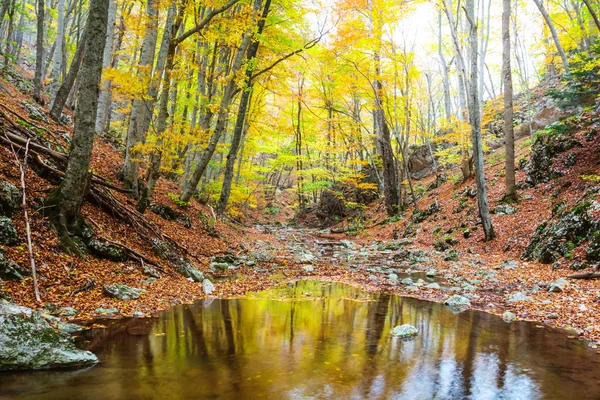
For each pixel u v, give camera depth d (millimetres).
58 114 15109
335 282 10352
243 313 6770
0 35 32531
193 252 12062
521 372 4328
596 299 7375
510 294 8656
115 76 9656
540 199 16375
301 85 27453
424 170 33125
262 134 23812
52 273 6754
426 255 15367
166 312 6566
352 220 31922
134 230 10234
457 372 4301
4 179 7734
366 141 32188
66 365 4051
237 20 11031
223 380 3879
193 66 13344
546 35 25516
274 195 46688
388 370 4320
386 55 22016
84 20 28062
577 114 20469
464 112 22703
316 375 4109
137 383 3709
